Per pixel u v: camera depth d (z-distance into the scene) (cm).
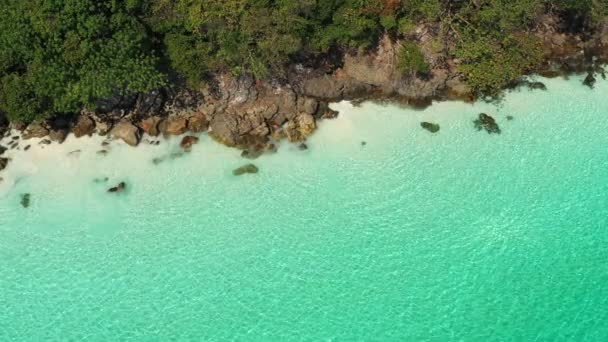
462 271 3170
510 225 3375
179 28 3609
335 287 3097
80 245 3238
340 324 2961
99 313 2980
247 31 3569
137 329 2923
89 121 3747
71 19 3219
